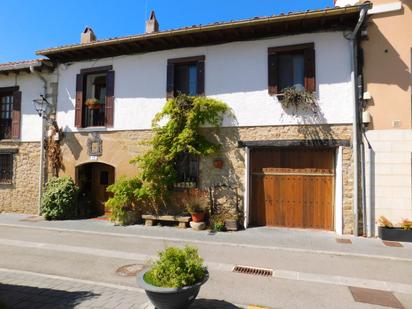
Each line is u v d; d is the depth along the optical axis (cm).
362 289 496
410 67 835
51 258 643
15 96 1218
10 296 442
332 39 880
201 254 677
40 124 1184
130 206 1030
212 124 965
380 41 852
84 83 1136
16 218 1090
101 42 1021
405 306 440
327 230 896
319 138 879
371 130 845
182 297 356
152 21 1145
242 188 937
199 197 972
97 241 786
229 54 969
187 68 1036
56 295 446
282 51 920
